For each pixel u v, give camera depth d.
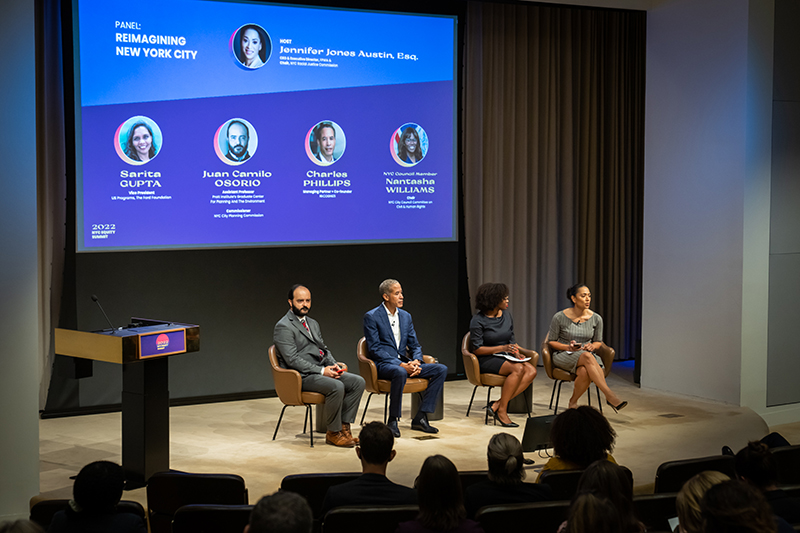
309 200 6.47
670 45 6.50
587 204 7.68
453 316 7.12
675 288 6.55
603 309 7.86
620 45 7.65
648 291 6.79
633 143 7.79
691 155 6.36
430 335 7.04
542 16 7.38
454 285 7.09
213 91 6.12
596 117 7.61
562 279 7.64
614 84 7.63
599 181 7.73
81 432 5.41
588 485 2.30
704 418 5.74
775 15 5.98
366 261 6.76
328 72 6.45
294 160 6.40
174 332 4.28
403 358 5.55
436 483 2.26
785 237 6.15
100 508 2.39
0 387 3.95
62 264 5.85
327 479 2.97
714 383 6.26
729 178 6.06
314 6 6.38
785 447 3.45
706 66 6.21
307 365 5.09
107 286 5.94
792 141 6.14
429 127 6.82
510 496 2.68
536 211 7.41
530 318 7.50
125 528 2.38
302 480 2.96
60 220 5.82
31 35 3.95
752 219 6.00
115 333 4.12
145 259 6.05
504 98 7.27
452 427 5.52
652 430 5.39
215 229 6.21
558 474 2.90
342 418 5.11
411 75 6.73
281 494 1.76
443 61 6.83
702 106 6.25
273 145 6.33
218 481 2.97
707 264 6.27
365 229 6.67
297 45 6.35
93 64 5.79
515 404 5.96
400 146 6.73
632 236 7.88
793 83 6.10
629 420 5.68
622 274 7.79
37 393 4.05
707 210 6.25
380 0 6.58
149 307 6.07
